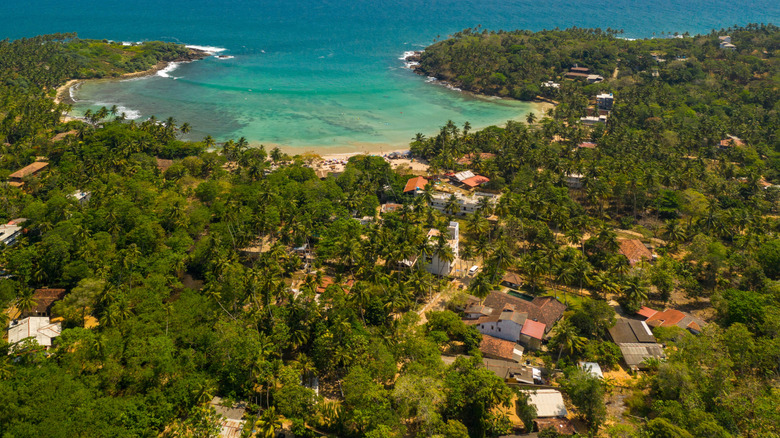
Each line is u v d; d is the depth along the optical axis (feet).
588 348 376.68
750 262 485.15
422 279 436.76
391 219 553.64
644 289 435.53
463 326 390.63
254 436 294.05
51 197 542.98
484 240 501.56
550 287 484.33
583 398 313.94
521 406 319.06
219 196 588.50
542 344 398.01
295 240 515.91
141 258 449.06
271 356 356.79
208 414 295.28
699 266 492.54
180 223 513.45
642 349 379.55
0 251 444.96
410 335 357.41
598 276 454.40
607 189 597.11
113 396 317.01
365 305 404.77
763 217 605.73
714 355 344.08
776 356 346.95
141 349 325.42
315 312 376.89
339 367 358.84
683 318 414.62
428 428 293.43
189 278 473.67
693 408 304.71
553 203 566.77
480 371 323.57
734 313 410.31
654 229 587.27
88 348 325.21
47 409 273.13
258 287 398.42
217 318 373.40
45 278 439.63
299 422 301.02
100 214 497.87
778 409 296.71
